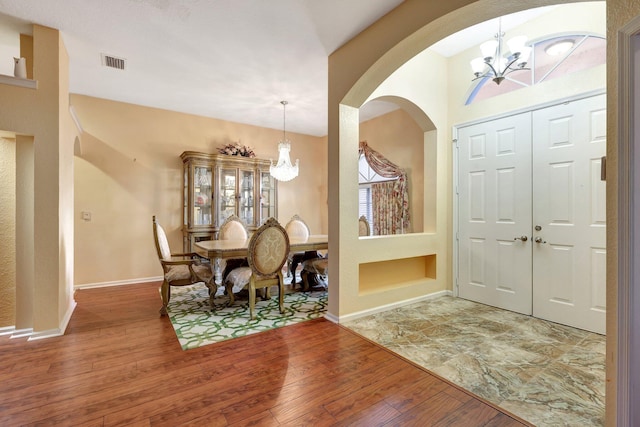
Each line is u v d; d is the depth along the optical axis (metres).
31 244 2.74
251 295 3.11
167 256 3.43
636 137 1.20
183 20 2.55
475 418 1.61
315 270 4.05
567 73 2.93
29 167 2.73
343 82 2.93
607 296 1.31
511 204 3.29
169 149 4.91
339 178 3.00
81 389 1.85
